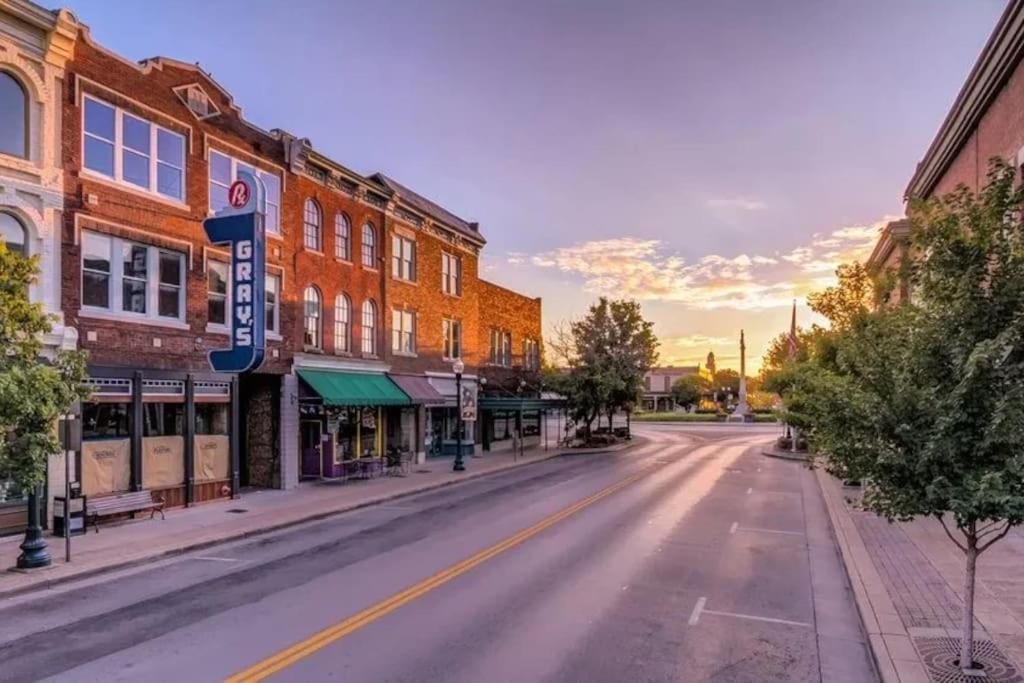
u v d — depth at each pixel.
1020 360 6.37
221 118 20.16
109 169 16.81
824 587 10.80
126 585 11.08
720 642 8.27
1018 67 13.52
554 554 12.69
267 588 10.64
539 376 42.88
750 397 105.12
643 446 43.22
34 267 11.25
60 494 15.02
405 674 7.19
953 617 8.91
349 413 26.20
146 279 17.73
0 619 9.32
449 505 19.16
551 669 7.36
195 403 18.88
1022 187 6.95
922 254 8.06
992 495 6.07
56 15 15.18
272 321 22.09
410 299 30.48
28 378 10.36
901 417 6.87
